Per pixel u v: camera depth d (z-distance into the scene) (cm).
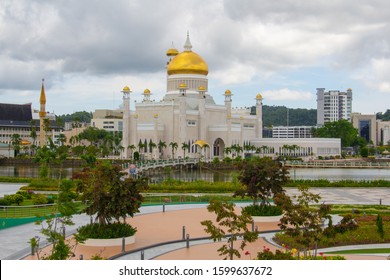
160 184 12444
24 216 8050
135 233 6662
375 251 5994
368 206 9481
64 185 6562
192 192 11819
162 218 8169
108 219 6362
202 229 7219
